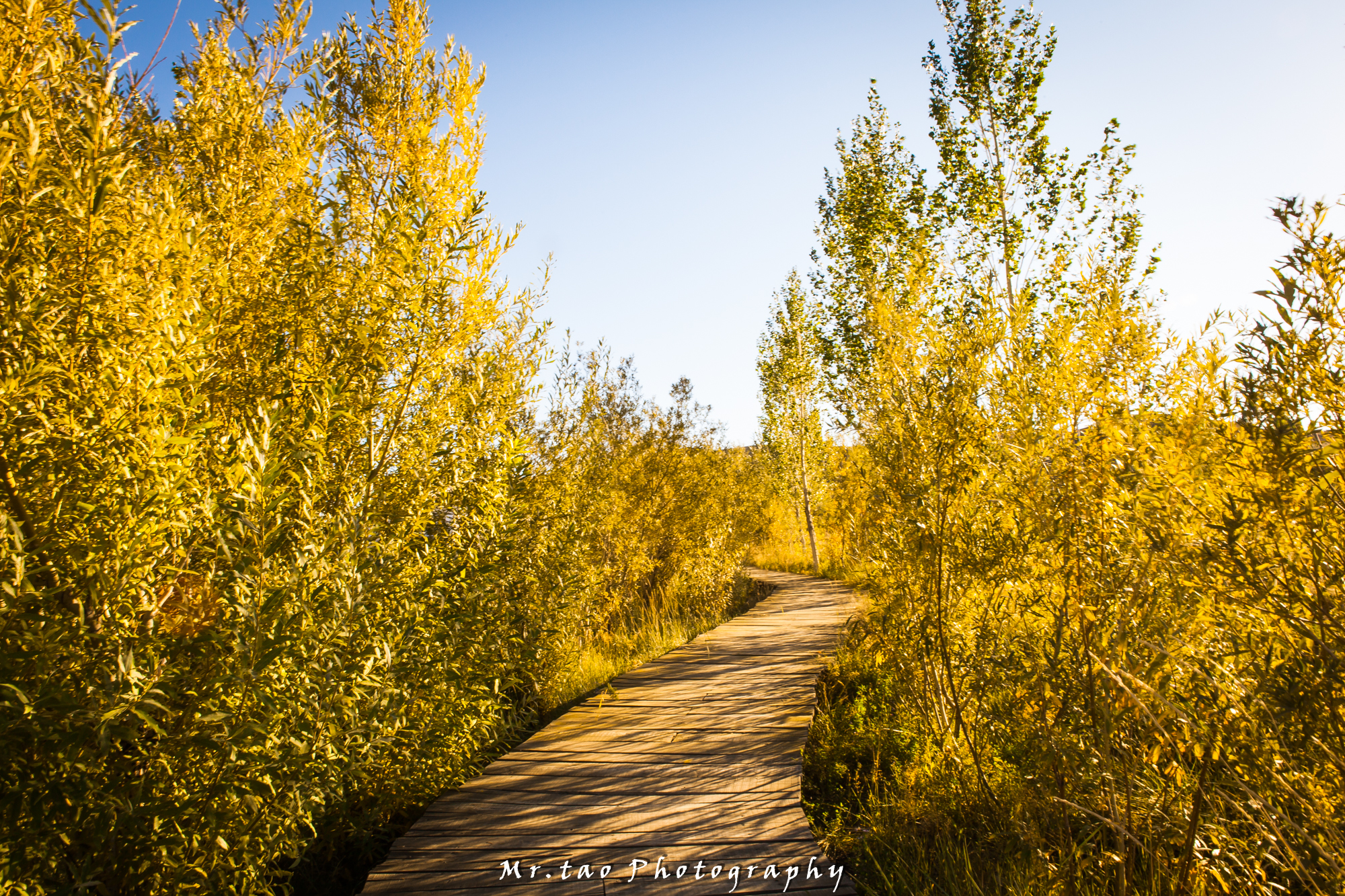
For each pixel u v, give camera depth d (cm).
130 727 205
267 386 339
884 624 479
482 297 408
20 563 190
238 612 245
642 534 1173
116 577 215
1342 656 225
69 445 213
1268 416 245
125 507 216
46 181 231
